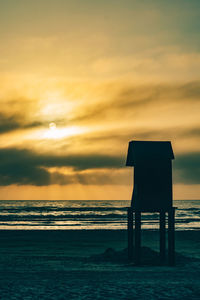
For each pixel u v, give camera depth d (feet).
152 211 71.87
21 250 103.50
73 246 112.37
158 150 72.79
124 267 70.85
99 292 46.21
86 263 77.46
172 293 45.88
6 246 112.16
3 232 151.23
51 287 49.21
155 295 44.75
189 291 47.11
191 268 69.05
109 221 238.68
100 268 69.72
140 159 71.92
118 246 113.09
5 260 83.35
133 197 75.05
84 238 132.57
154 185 72.08
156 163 72.28
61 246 112.47
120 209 437.58
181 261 77.87
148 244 114.42
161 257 77.25
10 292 45.91
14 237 135.44
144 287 49.47
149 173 72.02
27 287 49.21
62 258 86.43
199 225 210.59
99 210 425.69
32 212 382.01
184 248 106.52
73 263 77.61
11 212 378.12
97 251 101.60
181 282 53.42
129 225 79.15
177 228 187.01
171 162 72.84
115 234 144.97
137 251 73.05
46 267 72.08
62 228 183.83
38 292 46.01
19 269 69.41
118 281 54.08
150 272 63.72
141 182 71.82
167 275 60.08
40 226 197.47
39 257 88.53
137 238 72.90
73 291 46.73
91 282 53.11
